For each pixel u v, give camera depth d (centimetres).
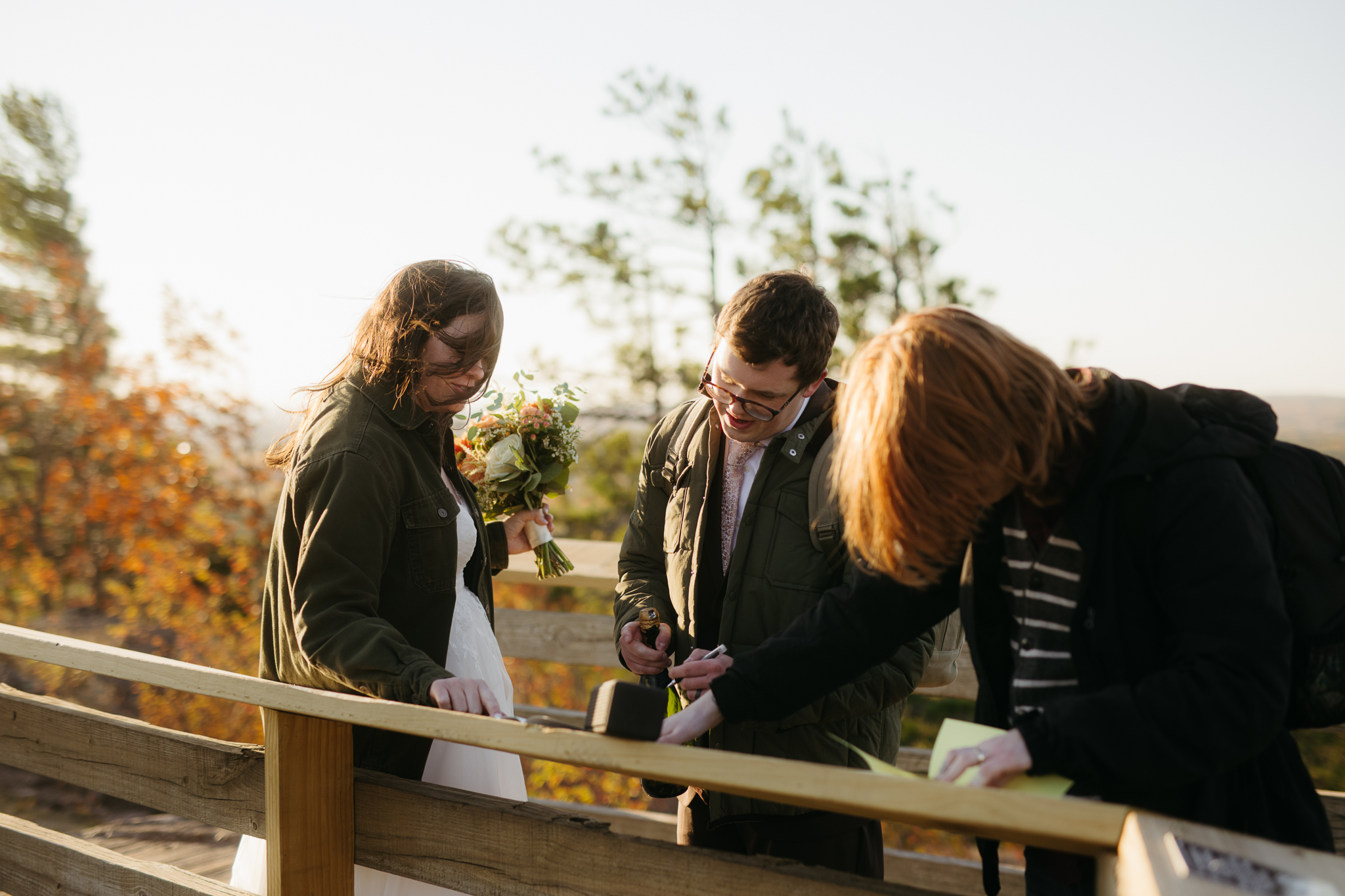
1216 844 84
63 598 977
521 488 214
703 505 183
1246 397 111
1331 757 777
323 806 155
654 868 131
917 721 911
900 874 284
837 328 168
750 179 1219
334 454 156
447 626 174
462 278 164
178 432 982
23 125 1258
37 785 471
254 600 895
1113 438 105
